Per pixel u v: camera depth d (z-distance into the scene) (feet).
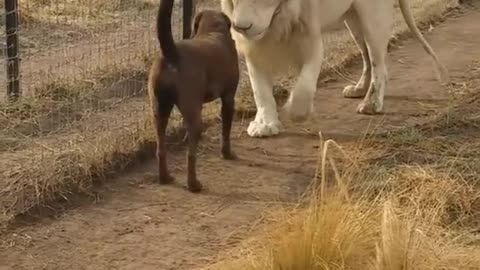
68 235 31.96
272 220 30.78
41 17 66.59
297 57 41.81
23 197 34.14
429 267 26.48
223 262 28.14
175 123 41.75
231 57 37.32
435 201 32.48
